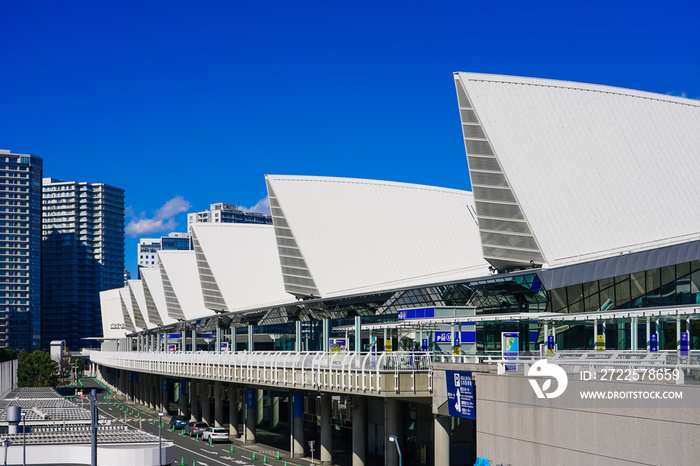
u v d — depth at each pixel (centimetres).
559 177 5603
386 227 8862
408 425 6247
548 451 3403
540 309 5766
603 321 5162
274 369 6362
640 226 5631
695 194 5841
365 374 4934
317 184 9056
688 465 2659
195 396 10606
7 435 4588
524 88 5759
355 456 5900
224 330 12544
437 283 6594
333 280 8512
